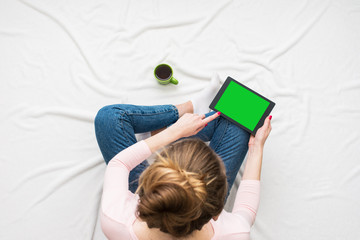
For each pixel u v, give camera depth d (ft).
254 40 4.50
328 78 4.39
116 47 4.42
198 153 1.92
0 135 4.12
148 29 4.49
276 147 4.15
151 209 1.65
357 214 3.95
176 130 2.73
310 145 4.17
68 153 4.09
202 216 1.84
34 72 4.35
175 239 2.06
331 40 4.51
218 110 3.59
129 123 3.33
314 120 4.25
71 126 4.17
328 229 3.91
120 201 2.25
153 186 1.63
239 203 2.62
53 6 4.54
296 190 4.03
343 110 4.28
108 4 4.55
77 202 3.92
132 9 4.55
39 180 3.97
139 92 4.31
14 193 3.93
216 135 3.57
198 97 4.04
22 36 4.47
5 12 4.52
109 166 2.48
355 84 4.35
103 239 3.84
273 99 4.31
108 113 3.24
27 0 4.53
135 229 2.11
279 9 4.58
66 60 4.40
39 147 4.09
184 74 4.39
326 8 4.58
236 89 3.69
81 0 4.55
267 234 3.85
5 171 4.00
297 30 4.52
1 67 4.35
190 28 4.51
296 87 4.33
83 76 4.32
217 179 1.89
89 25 4.49
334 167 4.11
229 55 4.45
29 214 3.87
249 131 3.46
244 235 2.22
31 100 4.25
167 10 4.56
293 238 3.87
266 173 4.08
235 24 4.54
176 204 1.60
